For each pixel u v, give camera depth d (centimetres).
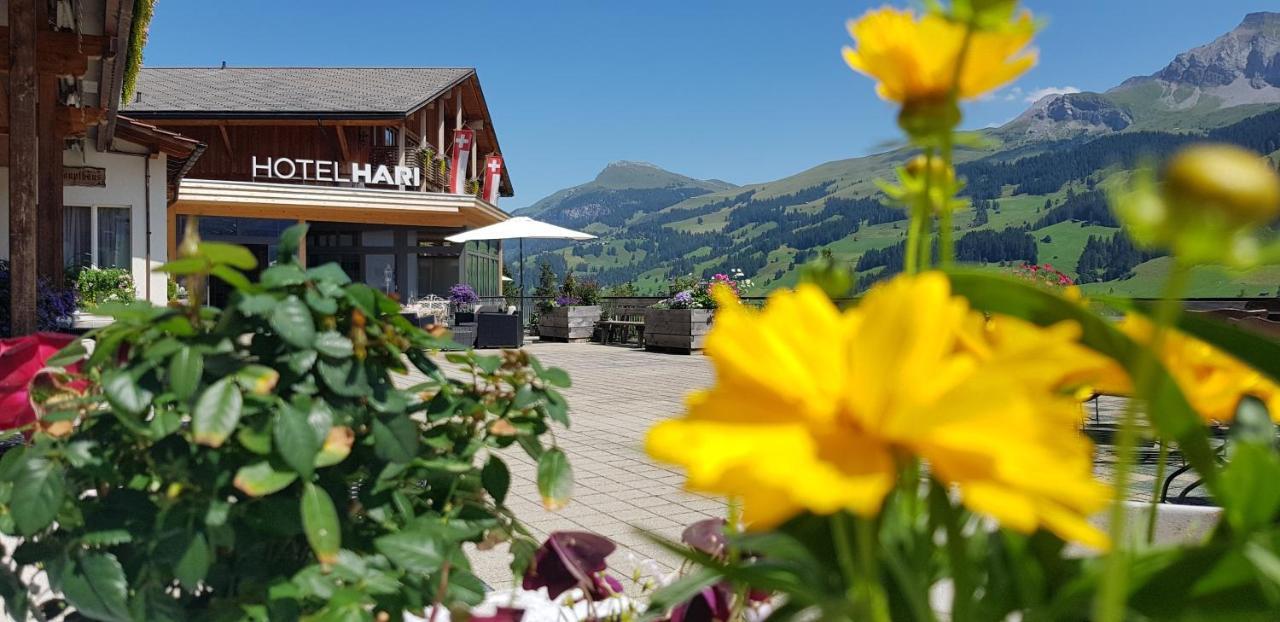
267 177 2164
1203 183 35
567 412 144
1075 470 38
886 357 40
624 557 341
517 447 604
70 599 122
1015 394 38
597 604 169
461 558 136
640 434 677
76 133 1020
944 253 55
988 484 38
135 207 1293
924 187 51
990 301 52
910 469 53
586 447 619
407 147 2391
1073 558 60
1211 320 50
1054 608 54
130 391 117
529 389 144
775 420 43
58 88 904
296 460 116
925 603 51
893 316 40
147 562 123
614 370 1220
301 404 120
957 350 50
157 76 2519
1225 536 58
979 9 45
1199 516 167
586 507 450
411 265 2205
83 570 121
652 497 471
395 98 2292
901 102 51
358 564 124
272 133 2202
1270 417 57
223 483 119
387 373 137
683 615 124
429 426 149
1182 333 52
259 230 2058
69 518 125
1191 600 52
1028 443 38
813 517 65
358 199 1869
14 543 268
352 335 126
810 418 42
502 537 148
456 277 2291
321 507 118
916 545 58
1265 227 35
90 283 1193
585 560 146
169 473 121
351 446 129
